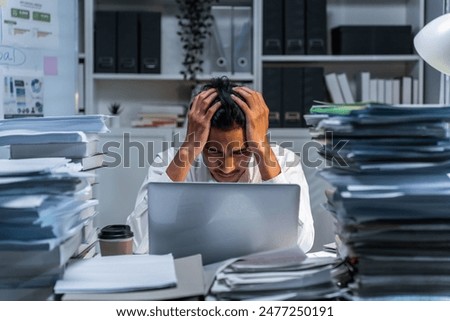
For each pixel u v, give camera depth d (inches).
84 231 42.3
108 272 36.5
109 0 129.2
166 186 42.6
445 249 33.3
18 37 96.8
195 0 120.8
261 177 62.7
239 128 60.0
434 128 33.8
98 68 121.3
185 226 42.6
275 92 119.6
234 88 62.6
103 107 133.6
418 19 125.6
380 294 33.7
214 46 121.5
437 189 32.8
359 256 33.4
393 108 33.6
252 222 42.4
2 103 94.4
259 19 121.3
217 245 42.6
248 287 33.5
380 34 123.0
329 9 134.0
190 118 61.7
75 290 33.5
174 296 32.9
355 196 32.6
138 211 63.9
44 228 33.5
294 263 35.4
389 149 34.0
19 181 33.1
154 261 39.2
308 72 119.7
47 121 41.5
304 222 59.2
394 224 33.2
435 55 44.9
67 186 34.4
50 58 102.0
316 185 99.8
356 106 34.3
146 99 134.0
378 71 133.4
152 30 121.4
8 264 34.5
